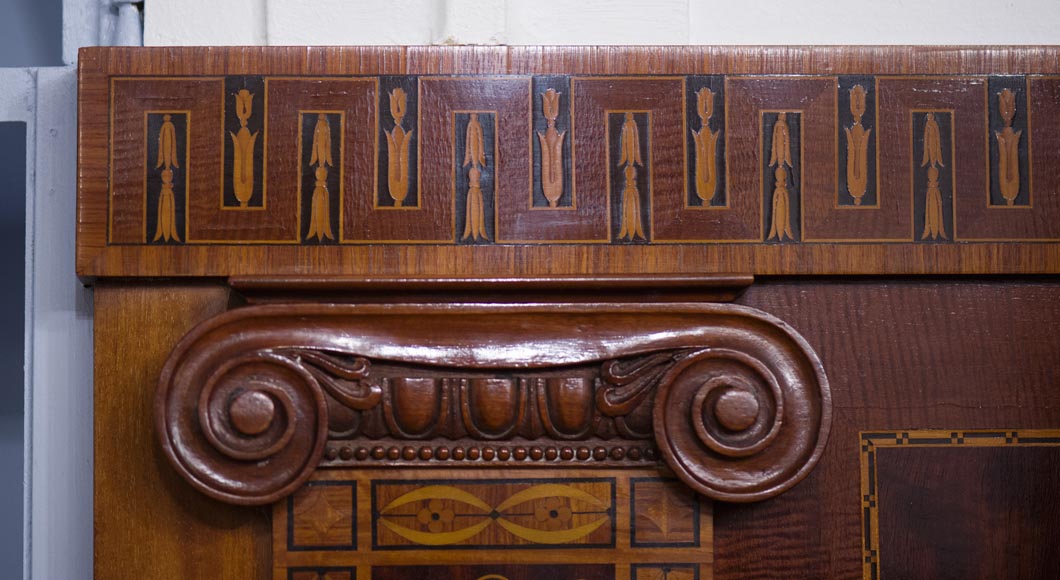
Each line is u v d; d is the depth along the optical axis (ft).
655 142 2.21
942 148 2.22
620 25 2.32
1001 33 2.34
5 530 3.13
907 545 2.24
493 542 2.16
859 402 2.25
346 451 2.12
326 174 2.18
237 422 2.04
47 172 2.27
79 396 2.26
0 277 3.15
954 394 2.26
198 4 2.28
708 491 2.09
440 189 2.19
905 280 2.26
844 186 2.21
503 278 2.13
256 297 2.15
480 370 2.13
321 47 2.19
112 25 2.31
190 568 2.17
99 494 2.16
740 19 2.34
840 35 2.34
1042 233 2.22
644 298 2.19
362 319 2.12
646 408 2.13
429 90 2.19
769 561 2.23
